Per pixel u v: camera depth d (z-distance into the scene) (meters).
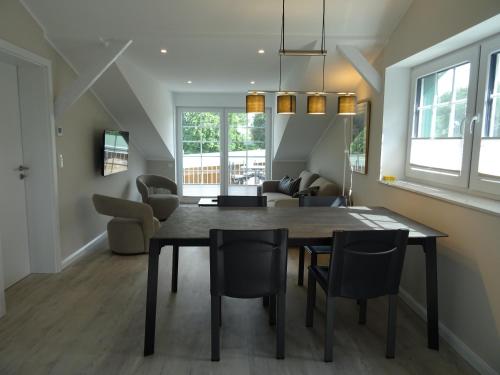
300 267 3.51
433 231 2.43
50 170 3.55
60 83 3.79
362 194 4.14
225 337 2.59
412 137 3.44
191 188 7.68
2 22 2.84
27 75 3.42
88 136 4.55
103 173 4.73
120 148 5.32
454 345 2.46
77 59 3.88
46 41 3.49
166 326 2.73
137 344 2.49
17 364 2.26
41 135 3.50
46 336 2.57
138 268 3.89
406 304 3.13
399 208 3.23
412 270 3.06
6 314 2.88
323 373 2.21
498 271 2.07
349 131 4.63
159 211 5.99
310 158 6.84
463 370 2.24
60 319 2.81
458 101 2.80
